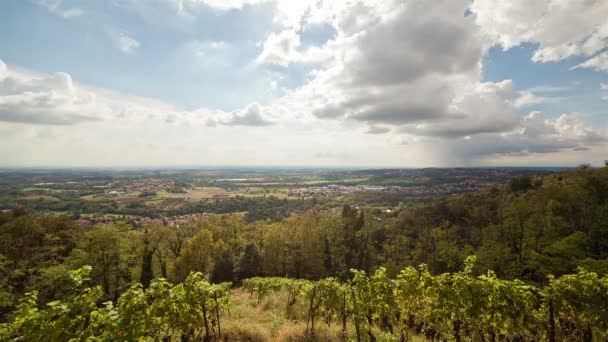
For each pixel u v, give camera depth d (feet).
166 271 163.22
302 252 168.35
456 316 31.96
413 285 36.22
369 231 217.36
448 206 252.21
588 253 104.83
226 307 36.04
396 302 36.47
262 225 229.45
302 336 35.22
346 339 34.63
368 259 196.65
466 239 196.13
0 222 144.66
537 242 136.77
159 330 28.25
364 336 35.24
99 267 116.37
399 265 185.78
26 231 129.39
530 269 122.11
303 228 185.68
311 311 42.22
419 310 38.06
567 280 28.86
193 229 198.80
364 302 35.04
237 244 189.47
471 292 30.55
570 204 134.72
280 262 163.63
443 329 36.40
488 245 155.33
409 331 37.99
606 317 26.81
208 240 156.97
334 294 38.88
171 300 25.90
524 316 30.17
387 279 36.09
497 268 131.23
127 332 21.80
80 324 20.49
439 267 159.12
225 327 35.86
